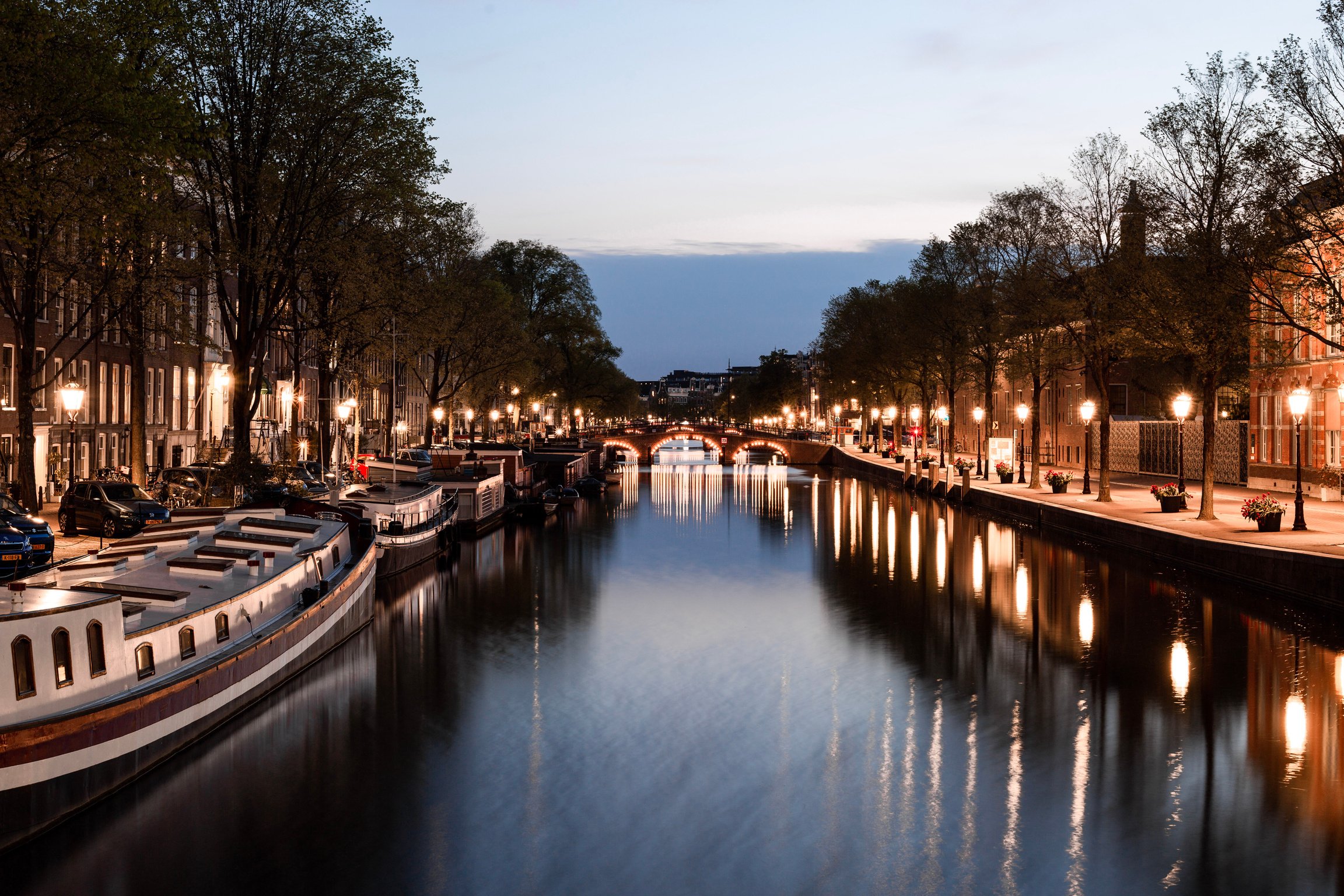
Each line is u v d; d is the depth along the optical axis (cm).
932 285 8744
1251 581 3816
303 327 4766
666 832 2012
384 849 1927
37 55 2547
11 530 2947
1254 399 6425
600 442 15712
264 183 4081
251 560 2695
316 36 4094
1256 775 2230
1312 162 3666
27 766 1688
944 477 8875
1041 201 6719
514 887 1800
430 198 4738
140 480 4375
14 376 4766
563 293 11044
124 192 2845
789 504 9069
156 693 2000
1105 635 3469
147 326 4331
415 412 11762
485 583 4772
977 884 1797
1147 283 4744
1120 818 2039
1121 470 8844
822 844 1956
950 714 2727
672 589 4678
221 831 1986
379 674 3097
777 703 2852
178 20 3073
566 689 2986
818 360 14538
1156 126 4634
